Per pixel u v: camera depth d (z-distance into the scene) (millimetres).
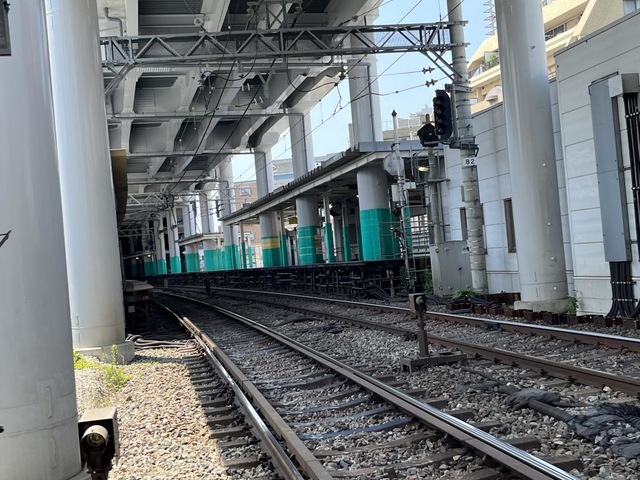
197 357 13391
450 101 18234
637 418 5863
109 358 12695
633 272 12594
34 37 4766
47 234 4750
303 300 26266
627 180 12664
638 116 12375
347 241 44031
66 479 4730
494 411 6688
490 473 4836
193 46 19016
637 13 12242
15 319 4535
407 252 21906
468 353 10203
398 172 21641
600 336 9758
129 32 25828
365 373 9422
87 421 3719
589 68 13688
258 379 10000
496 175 18984
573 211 14594
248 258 85500
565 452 5266
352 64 29281
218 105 33375
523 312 14414
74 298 12891
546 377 8172
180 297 40281
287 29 19203
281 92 37031
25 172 4637
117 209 18688
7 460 4461
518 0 14914
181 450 6430
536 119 14898
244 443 6383
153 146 46312
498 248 19219
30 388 4562
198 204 80375
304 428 6762
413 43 19297
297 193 37531
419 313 9727
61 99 12703
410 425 6406
